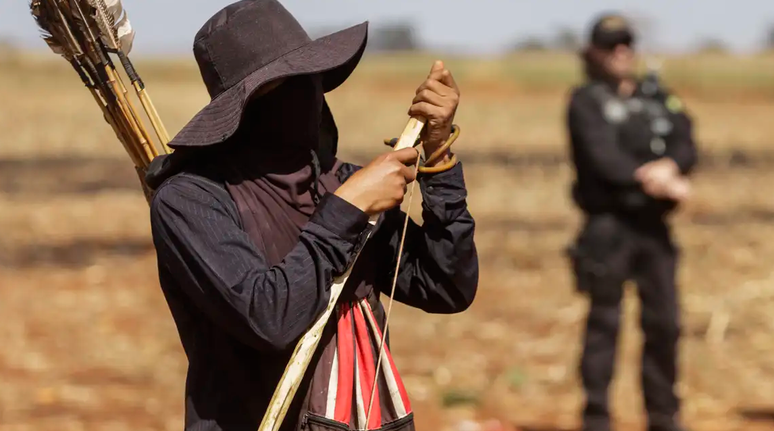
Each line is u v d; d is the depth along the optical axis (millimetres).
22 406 17031
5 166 48688
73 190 41281
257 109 6156
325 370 6109
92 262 28391
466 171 47000
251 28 6168
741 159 51656
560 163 50438
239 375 6070
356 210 5883
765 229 33156
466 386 17891
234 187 6074
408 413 6301
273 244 6043
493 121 76000
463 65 148500
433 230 6496
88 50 6715
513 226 33625
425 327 21672
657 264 14383
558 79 128250
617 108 14211
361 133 65625
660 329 14453
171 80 135250
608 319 14375
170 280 6199
